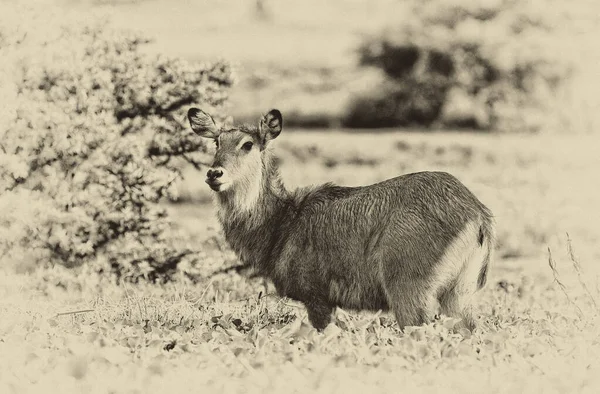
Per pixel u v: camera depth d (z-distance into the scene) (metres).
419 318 27.80
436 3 161.25
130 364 24.06
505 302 37.81
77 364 23.41
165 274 45.62
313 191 30.64
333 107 178.75
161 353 25.69
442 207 27.91
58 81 45.00
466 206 27.98
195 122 32.44
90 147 44.53
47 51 44.97
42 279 42.44
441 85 159.25
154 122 46.72
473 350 25.34
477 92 159.50
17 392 22.14
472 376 22.92
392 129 161.25
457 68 158.38
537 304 36.94
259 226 31.02
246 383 22.28
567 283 43.25
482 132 156.25
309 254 29.70
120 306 35.62
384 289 28.36
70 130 43.72
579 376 23.16
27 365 24.28
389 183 29.03
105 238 45.75
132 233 45.47
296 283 29.95
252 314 32.75
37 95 44.34
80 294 41.44
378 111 163.88
